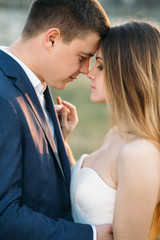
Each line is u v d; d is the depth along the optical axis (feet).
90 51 6.08
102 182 5.83
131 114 5.63
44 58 5.97
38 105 5.63
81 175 6.12
